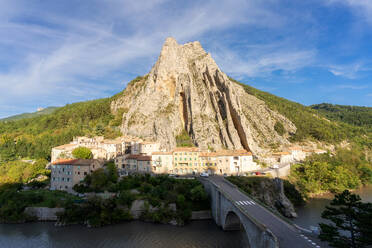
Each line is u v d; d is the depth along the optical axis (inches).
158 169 4124.0
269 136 6264.8
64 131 6314.0
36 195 3280.0
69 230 2662.4
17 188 3656.5
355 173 5260.8
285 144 6146.7
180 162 4207.7
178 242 2298.2
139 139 5147.6
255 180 3587.6
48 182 3986.2
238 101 5713.6
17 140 6254.9
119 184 3312.0
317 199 3959.2
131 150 4788.4
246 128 5388.8
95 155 4603.8
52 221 2945.4
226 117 5807.1
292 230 1680.6
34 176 4271.7
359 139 7652.6
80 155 4237.2
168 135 5251.0
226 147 5467.5
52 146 5383.9
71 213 2844.5
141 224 2790.4
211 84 6417.3
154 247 2202.3
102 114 7258.9
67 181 3521.2
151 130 5536.4
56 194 3366.1
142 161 4168.3
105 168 3873.0
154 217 2819.9
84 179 3437.5
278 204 3361.2
